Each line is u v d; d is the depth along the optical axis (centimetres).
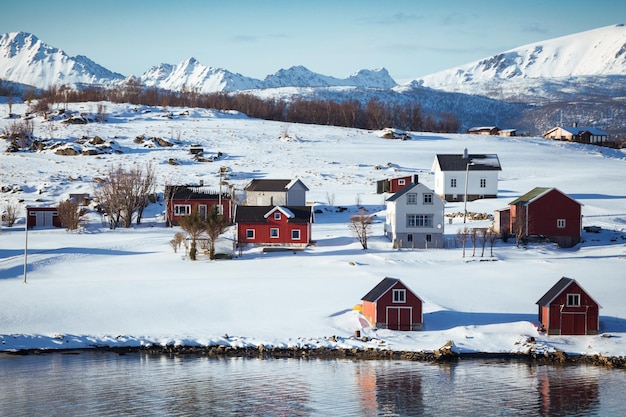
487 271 7550
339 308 6394
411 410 4794
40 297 6650
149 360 5612
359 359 5628
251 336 5922
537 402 4909
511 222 9256
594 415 4741
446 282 7119
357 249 8694
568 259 8075
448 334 5953
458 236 9000
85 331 6012
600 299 6581
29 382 5178
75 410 4728
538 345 5759
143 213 11456
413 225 8894
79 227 10400
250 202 10938
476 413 4775
